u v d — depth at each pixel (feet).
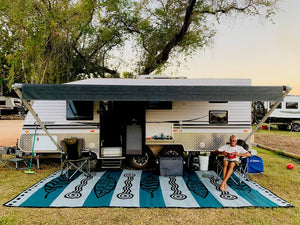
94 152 19.16
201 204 12.85
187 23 33.24
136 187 15.28
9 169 19.03
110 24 37.22
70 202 12.84
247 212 12.07
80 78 36.99
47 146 19.02
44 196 13.60
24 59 26.91
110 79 19.19
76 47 34.06
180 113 19.84
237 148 16.37
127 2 36.04
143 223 10.86
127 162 21.89
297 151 29.55
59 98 13.19
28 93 13.08
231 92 13.79
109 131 23.59
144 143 19.66
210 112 19.92
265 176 18.07
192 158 20.03
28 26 26.00
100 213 11.69
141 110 20.20
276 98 13.88
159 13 34.99
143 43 37.11
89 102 19.20
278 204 13.03
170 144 19.85
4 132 42.14
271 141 38.45
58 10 28.60
